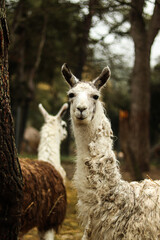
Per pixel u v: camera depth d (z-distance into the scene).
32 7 12.41
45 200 4.59
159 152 19.86
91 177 3.58
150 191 3.62
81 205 3.66
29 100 17.05
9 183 2.91
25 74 17.39
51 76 19.20
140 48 7.38
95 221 3.55
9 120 2.92
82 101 3.65
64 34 14.73
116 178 3.62
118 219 3.48
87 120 3.64
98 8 7.00
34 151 18.41
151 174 11.45
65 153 16.95
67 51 15.29
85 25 8.85
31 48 16.89
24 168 4.43
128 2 6.71
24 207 4.22
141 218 3.45
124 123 8.10
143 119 11.80
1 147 2.84
